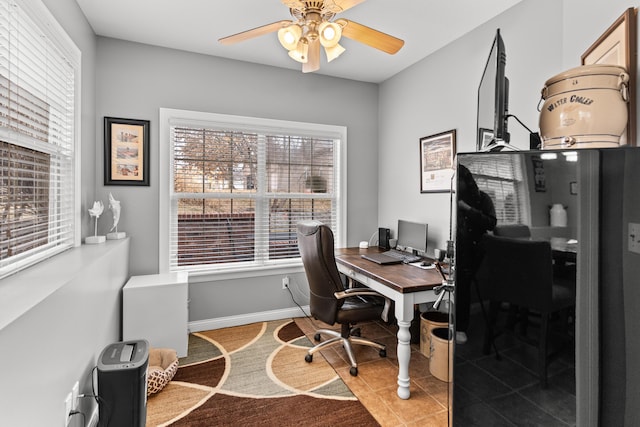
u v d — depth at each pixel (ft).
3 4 4.17
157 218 9.62
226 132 10.46
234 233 10.66
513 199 2.71
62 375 4.03
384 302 8.41
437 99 9.75
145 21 8.20
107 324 6.58
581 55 4.90
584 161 2.51
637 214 2.38
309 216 11.75
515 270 2.70
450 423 3.00
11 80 4.53
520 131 7.38
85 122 7.88
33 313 3.21
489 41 8.09
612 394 2.46
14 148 4.75
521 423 2.72
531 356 2.67
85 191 7.89
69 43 6.56
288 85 11.17
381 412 6.25
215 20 8.18
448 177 9.29
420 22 8.21
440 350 7.32
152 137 9.51
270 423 5.95
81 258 5.76
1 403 2.64
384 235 11.60
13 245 4.67
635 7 3.62
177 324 8.39
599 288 2.48
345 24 5.78
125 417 4.97
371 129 12.55
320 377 7.48
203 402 6.56
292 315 11.35
